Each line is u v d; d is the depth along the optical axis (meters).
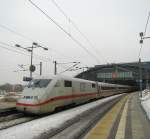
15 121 13.48
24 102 15.16
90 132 10.57
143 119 14.46
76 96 21.25
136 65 87.94
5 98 25.67
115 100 34.03
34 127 10.45
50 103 16.06
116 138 9.35
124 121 13.69
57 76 17.86
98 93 32.09
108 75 91.50
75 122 13.12
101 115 16.56
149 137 9.54
